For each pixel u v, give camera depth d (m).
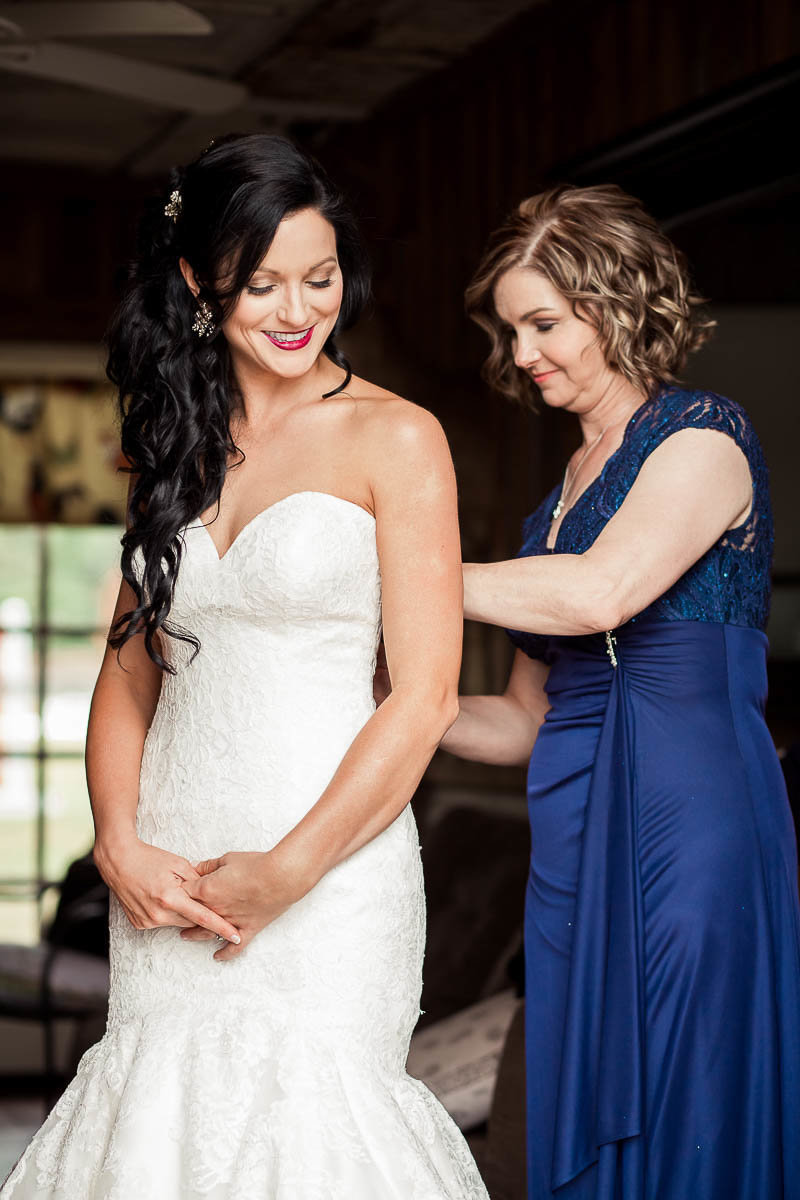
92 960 5.39
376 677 2.35
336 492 2.05
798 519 5.28
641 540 2.23
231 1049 1.99
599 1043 2.25
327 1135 1.95
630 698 2.32
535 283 2.41
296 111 6.56
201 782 2.09
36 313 7.38
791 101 3.93
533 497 5.39
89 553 8.53
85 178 7.43
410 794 2.03
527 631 2.33
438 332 6.11
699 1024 2.21
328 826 1.96
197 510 2.09
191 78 4.26
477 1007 3.62
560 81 5.26
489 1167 2.92
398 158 6.45
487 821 4.73
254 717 2.06
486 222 5.76
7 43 3.99
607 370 2.46
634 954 2.22
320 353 2.16
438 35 5.60
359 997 2.04
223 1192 1.93
